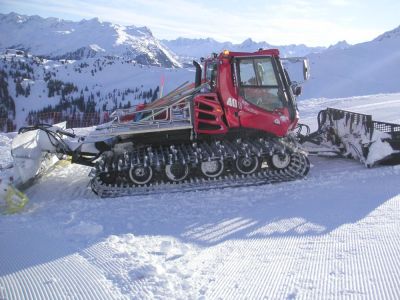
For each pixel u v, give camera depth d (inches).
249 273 179.2
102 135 343.6
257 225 243.3
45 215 278.8
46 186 357.1
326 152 388.2
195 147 342.0
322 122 423.5
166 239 227.3
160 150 346.6
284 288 163.5
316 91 4621.1
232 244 217.2
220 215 266.1
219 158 323.6
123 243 216.5
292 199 287.1
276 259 193.2
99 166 319.0
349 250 195.5
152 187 325.7
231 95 344.8
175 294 158.6
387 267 174.4
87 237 227.9
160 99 390.0
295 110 351.3
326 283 165.2
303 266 182.9
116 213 277.9
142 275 173.2
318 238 215.2
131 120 382.6
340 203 268.7
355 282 164.2
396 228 216.5
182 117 356.2
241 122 348.2
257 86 346.0
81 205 298.0
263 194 302.8
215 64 362.0
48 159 382.0
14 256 197.2
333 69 5438.0
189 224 252.5
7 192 288.0
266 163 348.8
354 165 366.6
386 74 5073.8
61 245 212.8
